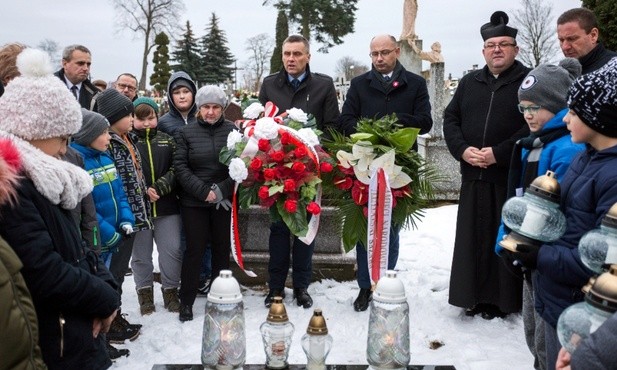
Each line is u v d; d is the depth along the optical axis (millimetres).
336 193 3881
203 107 4059
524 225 2045
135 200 3750
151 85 37094
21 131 1896
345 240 3865
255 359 3301
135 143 4012
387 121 3756
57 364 1863
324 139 3951
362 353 3430
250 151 3562
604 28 9898
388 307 2227
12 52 3051
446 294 4477
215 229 4172
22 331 1507
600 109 1883
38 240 1770
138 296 4184
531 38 29219
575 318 1572
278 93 4367
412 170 3752
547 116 2705
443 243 6180
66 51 4730
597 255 1627
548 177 2084
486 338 3637
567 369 1595
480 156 3766
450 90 12023
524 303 2873
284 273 4258
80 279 1871
